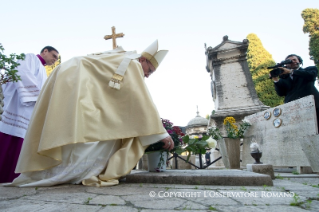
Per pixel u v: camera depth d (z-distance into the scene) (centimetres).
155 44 294
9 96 339
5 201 141
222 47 903
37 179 218
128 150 218
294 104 381
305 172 359
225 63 895
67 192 169
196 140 311
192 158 642
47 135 193
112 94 231
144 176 224
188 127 1481
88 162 212
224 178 204
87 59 242
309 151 300
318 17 1806
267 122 446
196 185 204
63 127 197
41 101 228
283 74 411
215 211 110
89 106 214
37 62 385
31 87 341
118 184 214
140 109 222
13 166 325
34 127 218
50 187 195
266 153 440
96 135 207
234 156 474
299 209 113
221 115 774
